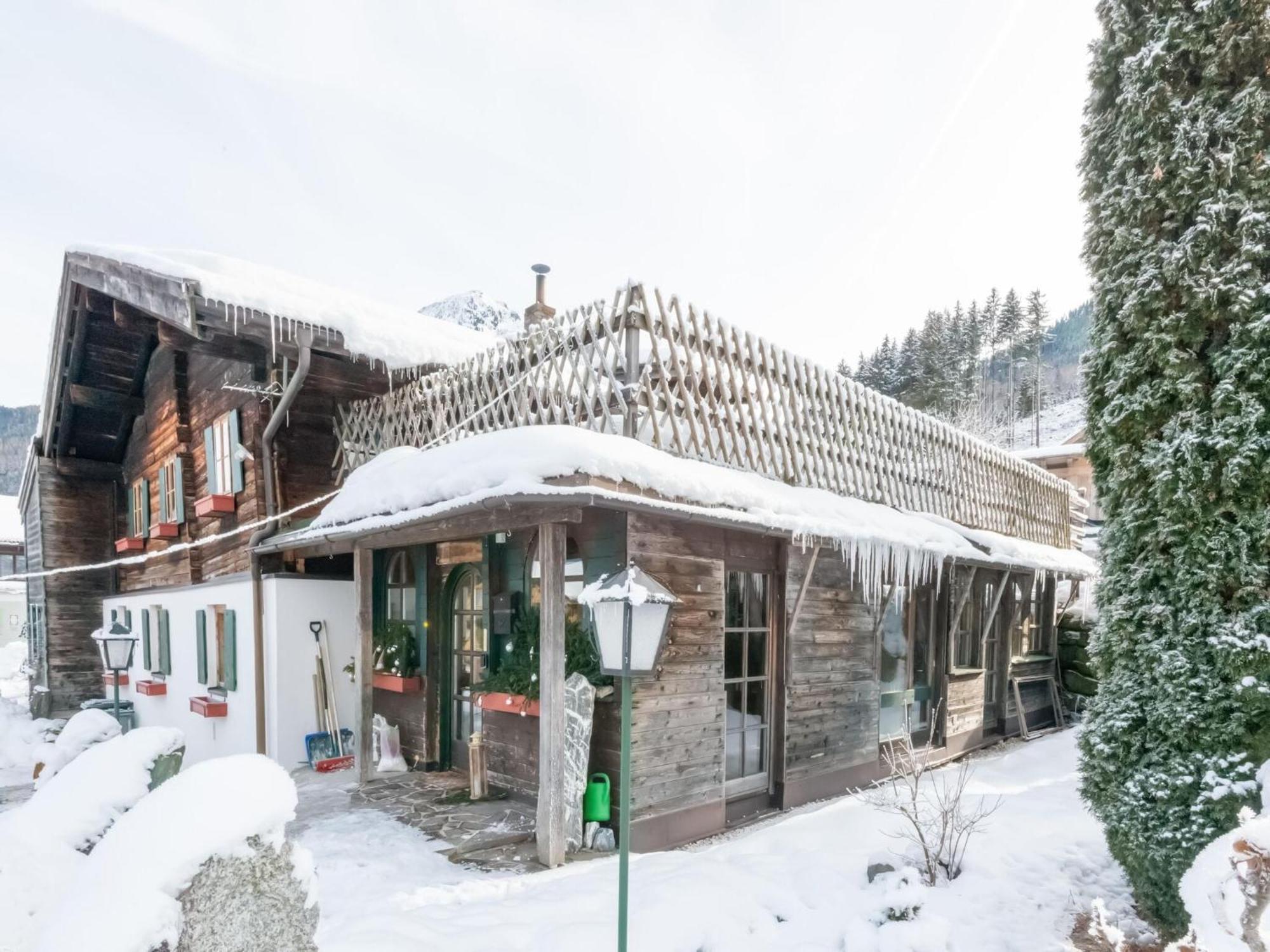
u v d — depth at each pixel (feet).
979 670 30.86
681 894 12.82
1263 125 12.17
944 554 23.79
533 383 21.33
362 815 18.74
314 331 25.80
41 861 7.48
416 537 19.33
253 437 28.22
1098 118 14.47
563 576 15.56
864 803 19.98
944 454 30.73
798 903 12.86
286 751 25.36
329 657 26.48
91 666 45.96
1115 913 13.11
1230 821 11.38
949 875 14.47
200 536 33.35
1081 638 38.01
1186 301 12.59
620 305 18.63
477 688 19.84
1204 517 12.30
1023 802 20.11
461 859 15.51
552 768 15.17
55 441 44.27
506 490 14.89
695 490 16.85
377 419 28.02
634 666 10.94
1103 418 13.92
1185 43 12.66
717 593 18.67
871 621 24.25
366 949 10.55
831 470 23.90
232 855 5.62
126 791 8.63
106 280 29.04
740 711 19.94
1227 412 12.09
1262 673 11.47
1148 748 12.83
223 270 28.37
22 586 88.33
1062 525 41.11
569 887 13.47
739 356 21.16
